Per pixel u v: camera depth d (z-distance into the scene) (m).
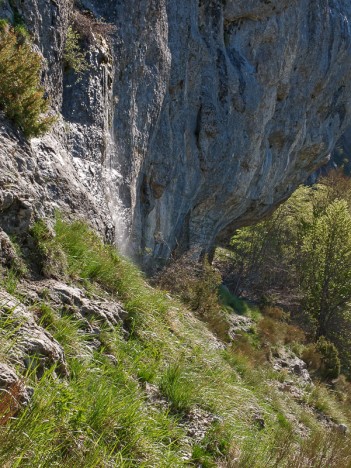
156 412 5.26
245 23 23.64
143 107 15.14
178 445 5.11
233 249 36.12
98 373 4.95
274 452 6.23
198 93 20.61
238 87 22.61
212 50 21.48
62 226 6.82
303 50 28.09
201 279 16.67
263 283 34.16
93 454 3.70
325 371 20.20
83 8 12.70
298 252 36.44
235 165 23.59
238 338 17.22
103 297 6.59
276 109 27.56
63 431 3.65
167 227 19.69
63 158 8.68
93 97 11.44
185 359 7.08
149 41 15.24
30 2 9.00
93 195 10.57
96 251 7.32
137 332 6.64
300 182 33.88
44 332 4.41
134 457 4.21
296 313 32.59
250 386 9.76
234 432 6.06
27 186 6.15
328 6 29.81
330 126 33.53
